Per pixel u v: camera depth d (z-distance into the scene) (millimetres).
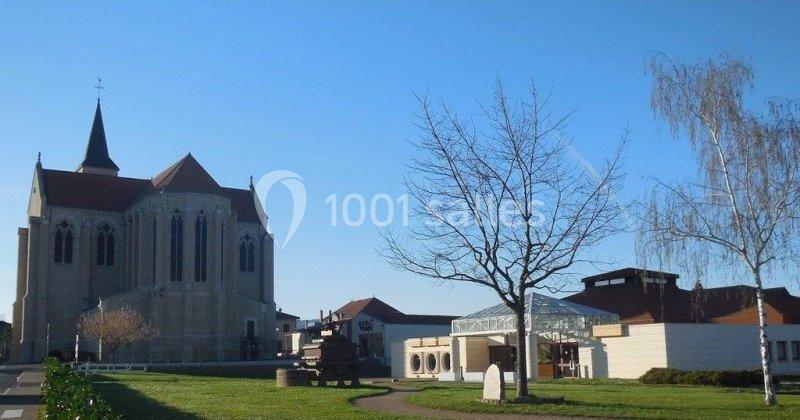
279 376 38562
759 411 22969
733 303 62844
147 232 89812
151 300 86938
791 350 55125
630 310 63875
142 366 70938
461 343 58562
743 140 28859
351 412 23109
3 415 25703
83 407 14898
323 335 38531
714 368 50125
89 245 96688
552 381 46906
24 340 90312
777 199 28500
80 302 94562
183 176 90250
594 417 21859
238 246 103688
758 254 28438
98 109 114250
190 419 21656
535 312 53562
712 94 29562
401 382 48469
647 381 43312
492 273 27734
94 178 101062
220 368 71688
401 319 96875
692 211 29797
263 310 95000
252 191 108938
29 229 93000
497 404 25250
